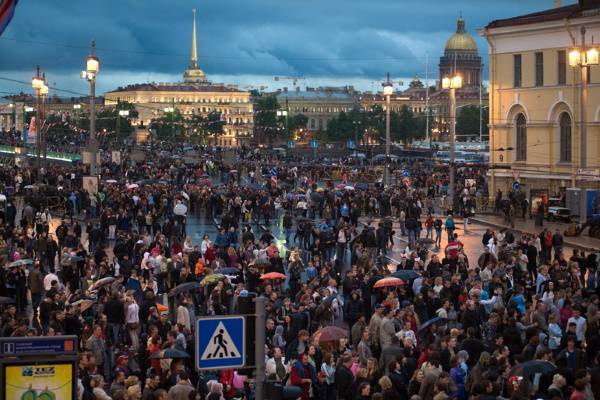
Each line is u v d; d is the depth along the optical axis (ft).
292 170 537.65
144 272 201.16
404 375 125.29
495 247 241.96
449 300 157.28
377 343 140.87
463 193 371.35
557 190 397.19
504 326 145.48
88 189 328.49
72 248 224.94
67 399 93.25
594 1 389.80
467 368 126.52
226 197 358.43
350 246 250.98
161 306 158.61
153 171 507.71
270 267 200.34
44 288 186.80
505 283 181.78
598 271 186.29
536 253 220.84
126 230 260.83
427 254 226.79
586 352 142.20
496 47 421.18
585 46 349.82
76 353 93.45
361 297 172.24
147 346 135.13
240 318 87.10
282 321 150.00
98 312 158.40
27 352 92.43
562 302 160.35
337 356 130.11
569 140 396.16
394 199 355.56
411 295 180.75
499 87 419.95
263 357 86.63
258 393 86.22
